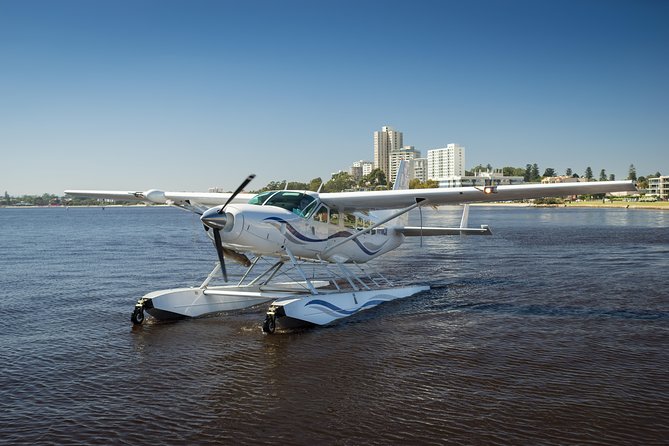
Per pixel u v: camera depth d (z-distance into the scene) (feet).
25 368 24.18
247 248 32.40
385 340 28.68
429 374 22.91
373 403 19.76
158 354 26.32
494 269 61.11
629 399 19.85
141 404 19.88
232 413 18.99
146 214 412.16
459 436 17.03
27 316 35.47
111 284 50.24
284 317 30.68
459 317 34.37
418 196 35.35
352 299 36.04
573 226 163.32
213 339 29.17
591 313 35.37
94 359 25.52
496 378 22.26
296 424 18.04
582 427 17.56
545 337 28.94
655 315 34.63
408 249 88.53
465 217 46.83
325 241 36.83
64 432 17.56
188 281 52.26
